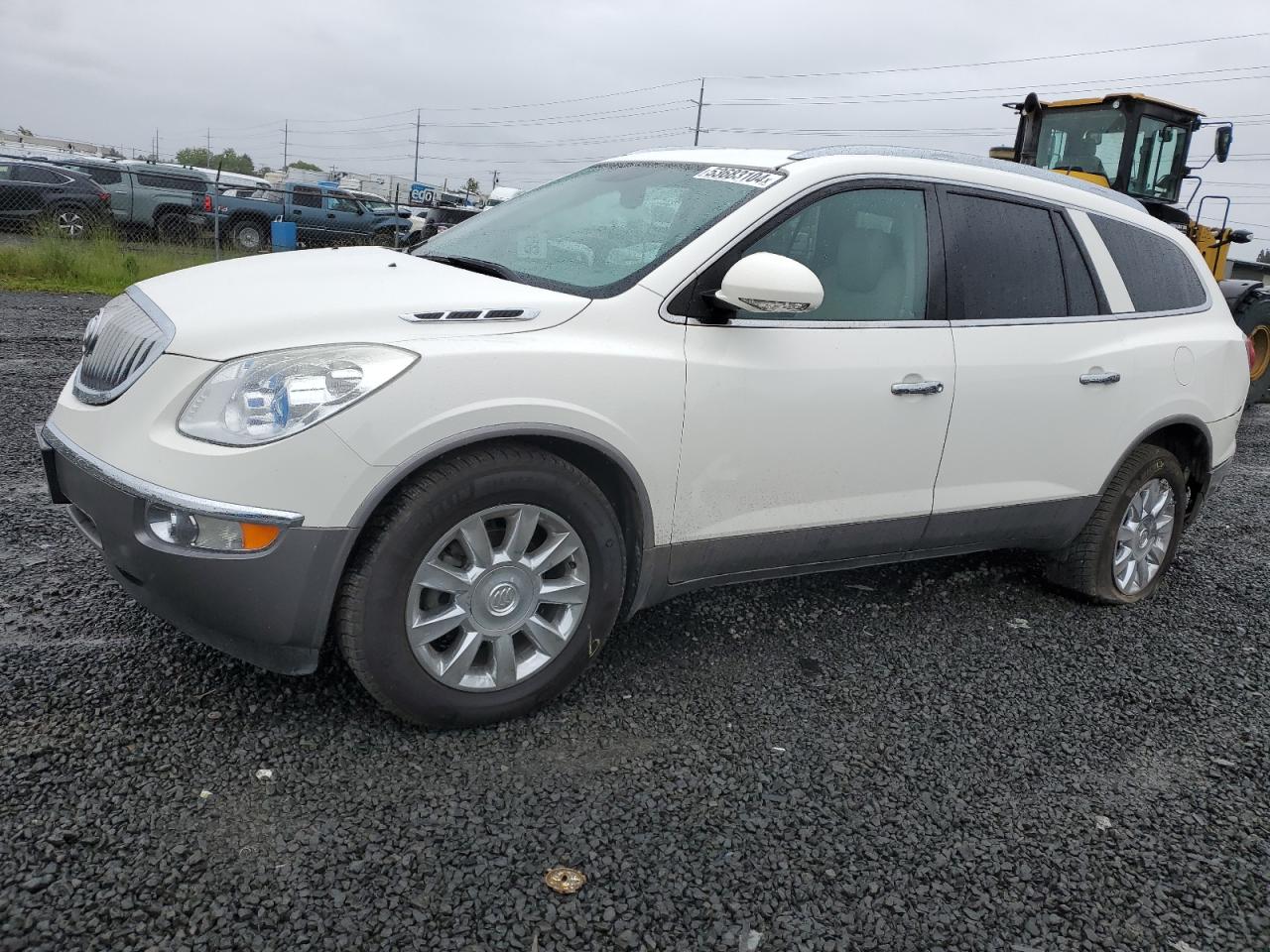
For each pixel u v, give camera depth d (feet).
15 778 8.15
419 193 127.95
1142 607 14.97
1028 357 12.63
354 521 8.44
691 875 7.95
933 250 12.07
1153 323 14.35
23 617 10.99
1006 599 14.70
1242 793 9.97
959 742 10.45
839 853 8.42
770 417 10.65
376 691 9.01
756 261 9.68
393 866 7.66
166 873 7.31
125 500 8.46
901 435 11.68
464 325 9.20
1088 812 9.41
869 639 12.79
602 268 10.58
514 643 9.84
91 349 10.17
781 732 10.26
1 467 16.49
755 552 11.18
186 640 10.71
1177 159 33.81
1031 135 34.81
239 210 62.23
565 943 7.10
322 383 8.41
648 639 12.05
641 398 9.75
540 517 9.43
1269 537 19.26
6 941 6.51
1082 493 13.74
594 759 9.41
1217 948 7.77
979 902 8.02
